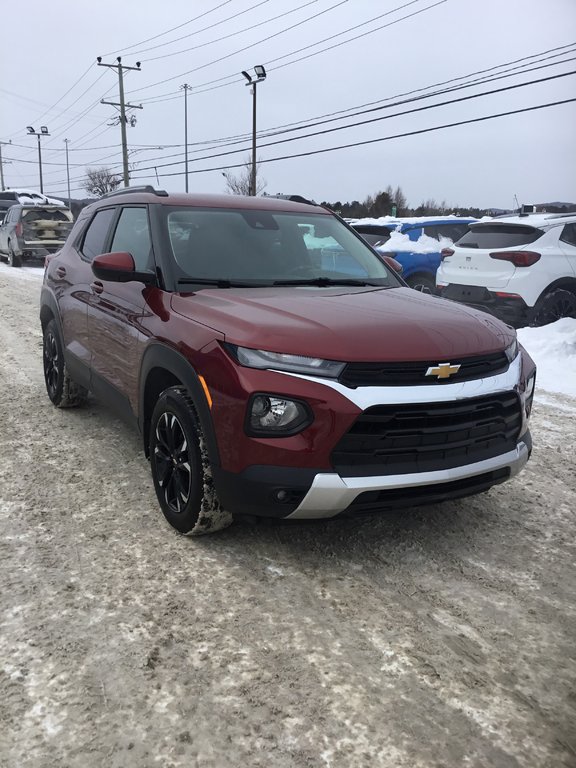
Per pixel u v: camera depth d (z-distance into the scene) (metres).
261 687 2.32
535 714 2.23
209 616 2.73
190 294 3.52
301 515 2.86
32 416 5.37
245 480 2.85
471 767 2.00
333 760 2.02
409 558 3.25
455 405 2.91
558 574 3.14
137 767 1.97
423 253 11.05
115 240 4.51
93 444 4.75
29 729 2.11
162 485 3.49
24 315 10.59
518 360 3.33
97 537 3.38
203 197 4.34
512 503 3.95
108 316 4.12
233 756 2.02
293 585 2.98
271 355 2.81
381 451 2.82
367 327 2.97
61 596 2.84
